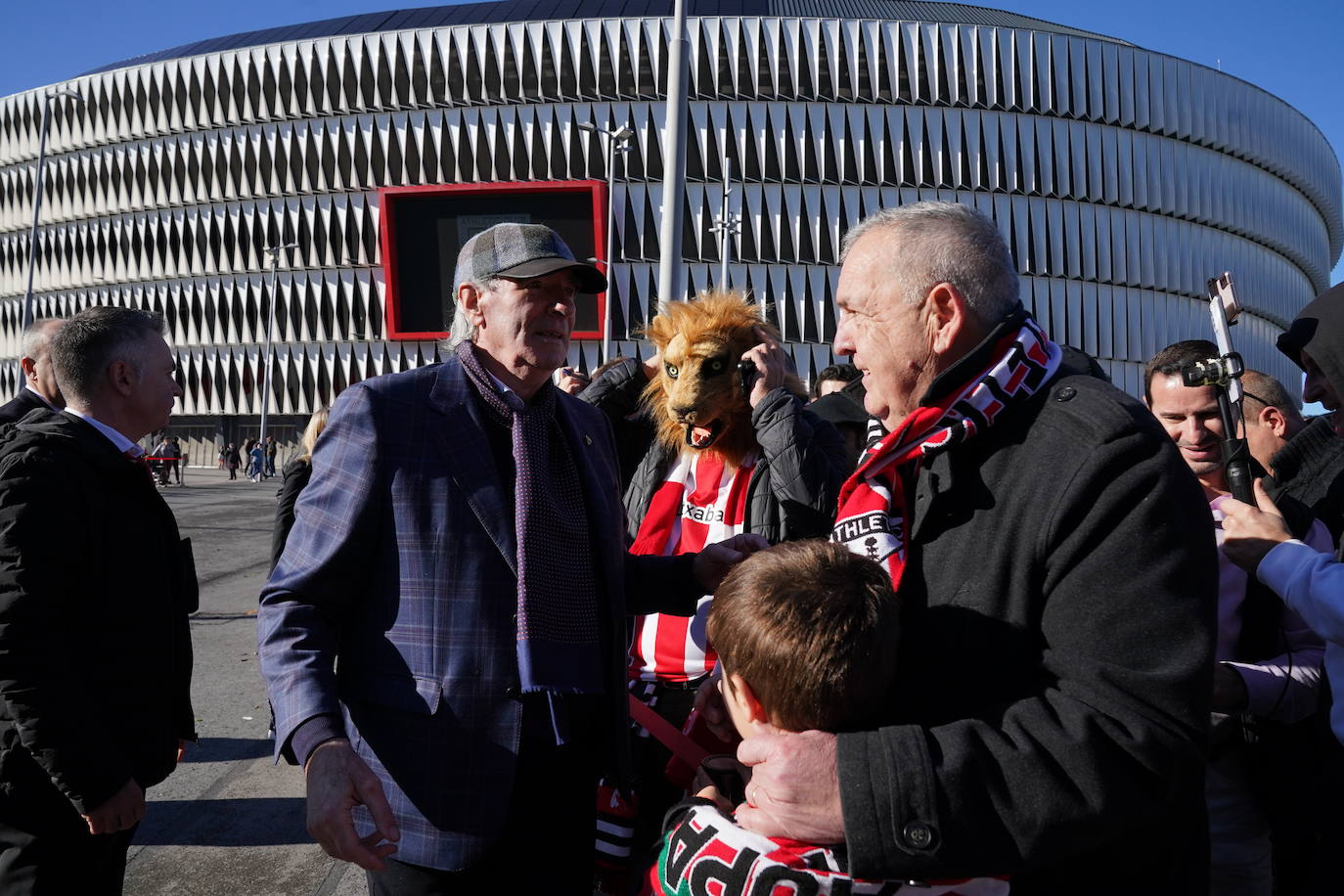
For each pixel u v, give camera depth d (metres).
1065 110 54.34
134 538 2.40
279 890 3.41
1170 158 57.91
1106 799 1.23
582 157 52.72
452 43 53.34
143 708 2.38
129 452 2.52
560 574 2.01
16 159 63.62
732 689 1.50
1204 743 1.28
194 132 57.94
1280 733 2.17
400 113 54.34
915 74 52.53
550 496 2.03
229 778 4.56
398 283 44.25
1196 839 1.46
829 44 52.19
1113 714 1.26
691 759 2.22
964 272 1.53
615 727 2.09
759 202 52.50
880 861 1.24
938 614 1.48
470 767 1.80
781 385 2.65
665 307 2.87
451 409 1.97
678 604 2.32
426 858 1.78
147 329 2.61
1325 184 73.69
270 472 46.97
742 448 2.74
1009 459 1.46
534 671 1.85
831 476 2.53
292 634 1.76
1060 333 54.78
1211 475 2.46
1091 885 1.41
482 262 2.04
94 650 2.31
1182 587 1.31
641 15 57.12
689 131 52.19
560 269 1.93
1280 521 1.90
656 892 1.54
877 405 1.65
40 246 63.66
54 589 2.17
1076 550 1.34
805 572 1.46
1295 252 70.31
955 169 52.91
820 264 52.53
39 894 2.22
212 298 58.91
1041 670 1.38
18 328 65.62
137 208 59.81
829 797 1.31
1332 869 1.83
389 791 1.80
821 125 52.34
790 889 1.34
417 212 44.12
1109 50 55.56
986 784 1.26
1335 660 1.81
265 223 57.34
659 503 2.85
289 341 57.81
